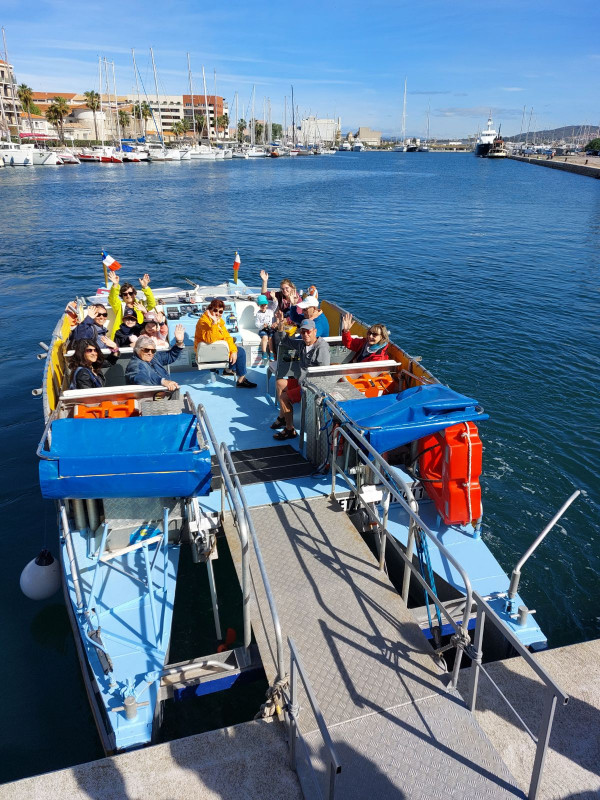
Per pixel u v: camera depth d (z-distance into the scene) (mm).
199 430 5121
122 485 4617
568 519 7812
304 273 22734
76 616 4492
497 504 8070
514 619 4691
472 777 3322
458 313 17375
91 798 3336
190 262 24812
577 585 6707
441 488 5465
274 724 3732
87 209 41500
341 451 5824
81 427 4773
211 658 4277
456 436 5250
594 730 3807
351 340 7375
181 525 5258
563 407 11164
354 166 118125
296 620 4312
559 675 4234
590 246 29672
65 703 5203
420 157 194250
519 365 13266
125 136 129000
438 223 37469
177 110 147500
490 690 4055
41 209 41094
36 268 23547
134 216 38500
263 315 9859
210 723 4996
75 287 20703
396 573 5988
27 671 5520
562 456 9367
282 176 80750
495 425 10336
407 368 6988
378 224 36750
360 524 5699
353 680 3883
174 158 105125
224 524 5238
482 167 122062
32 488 8430
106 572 4926
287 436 6824
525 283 21406
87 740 4875
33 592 5883
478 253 27391
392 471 4539
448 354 13891
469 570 5082
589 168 89312
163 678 4098
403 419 5207
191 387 8477
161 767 3488
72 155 92062
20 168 83000
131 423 4828
